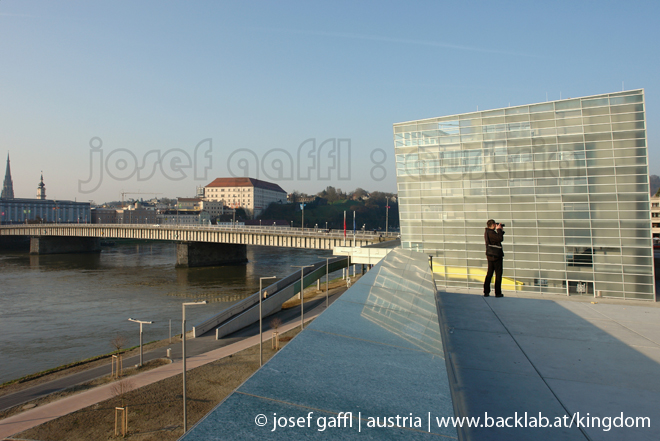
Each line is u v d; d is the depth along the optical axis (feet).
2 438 78.18
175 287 271.49
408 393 9.65
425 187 125.70
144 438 77.25
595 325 30.53
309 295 244.22
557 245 109.40
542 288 110.83
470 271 120.06
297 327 167.02
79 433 79.56
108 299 231.50
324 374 10.84
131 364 123.65
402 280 27.63
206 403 92.89
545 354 24.06
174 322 182.19
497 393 18.60
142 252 554.46
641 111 101.96
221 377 109.29
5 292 251.39
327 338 14.29
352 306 19.42
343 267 285.23
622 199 103.35
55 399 96.84
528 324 30.94
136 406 91.35
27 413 88.74
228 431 7.25
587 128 106.63
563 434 14.85
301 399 9.06
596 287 105.19
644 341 26.48
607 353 24.13
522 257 113.09
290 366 11.35
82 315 193.98
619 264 103.35
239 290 261.03
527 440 14.23
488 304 38.52
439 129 124.16
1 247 592.60
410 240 127.24
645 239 101.24
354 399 9.12
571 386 19.39
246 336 156.87
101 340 154.92
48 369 122.93
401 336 14.92
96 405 91.91
